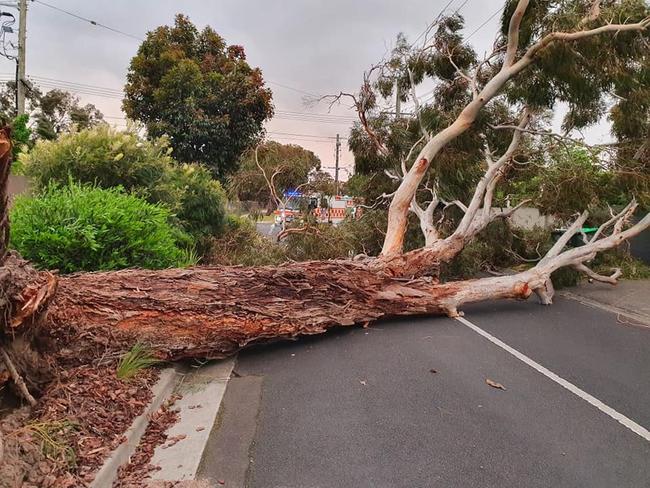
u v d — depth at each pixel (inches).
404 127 478.9
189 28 944.3
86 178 358.0
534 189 473.4
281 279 241.0
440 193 426.6
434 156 355.9
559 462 138.4
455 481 128.0
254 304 226.7
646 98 374.9
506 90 413.4
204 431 153.2
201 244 436.5
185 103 827.4
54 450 120.5
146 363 190.7
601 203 428.1
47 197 255.8
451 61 472.1
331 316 253.8
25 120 679.1
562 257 374.3
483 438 151.9
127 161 370.6
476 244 462.3
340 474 130.6
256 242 462.9
